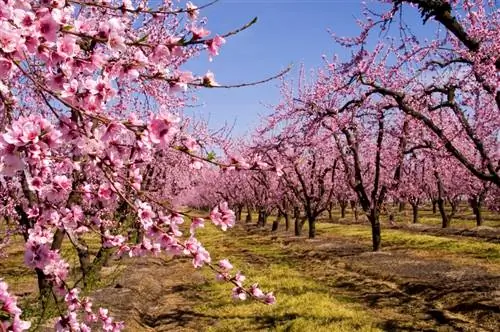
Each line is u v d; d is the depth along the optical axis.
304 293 15.23
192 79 3.02
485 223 38.94
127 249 3.91
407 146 24.58
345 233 33.88
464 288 15.03
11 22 2.48
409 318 12.91
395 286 16.75
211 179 49.34
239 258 25.14
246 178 45.19
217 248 30.67
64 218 3.75
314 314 12.52
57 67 2.75
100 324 10.92
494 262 19.41
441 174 35.09
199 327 12.48
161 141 2.69
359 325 11.73
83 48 2.82
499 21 12.52
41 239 3.39
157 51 2.88
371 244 27.12
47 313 6.89
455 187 34.03
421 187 35.47
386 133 23.20
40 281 7.80
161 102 9.52
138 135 2.72
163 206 3.39
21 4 2.39
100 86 2.74
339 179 35.91
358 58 14.16
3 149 2.36
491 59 11.31
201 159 3.28
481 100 15.63
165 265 22.08
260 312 13.16
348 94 17.22
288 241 31.22
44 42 2.42
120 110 9.64
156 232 3.39
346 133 23.70
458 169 30.50
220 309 13.88
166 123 2.68
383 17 12.47
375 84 14.23
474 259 20.28
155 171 21.88
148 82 7.85
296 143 19.34
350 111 17.56
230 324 12.27
